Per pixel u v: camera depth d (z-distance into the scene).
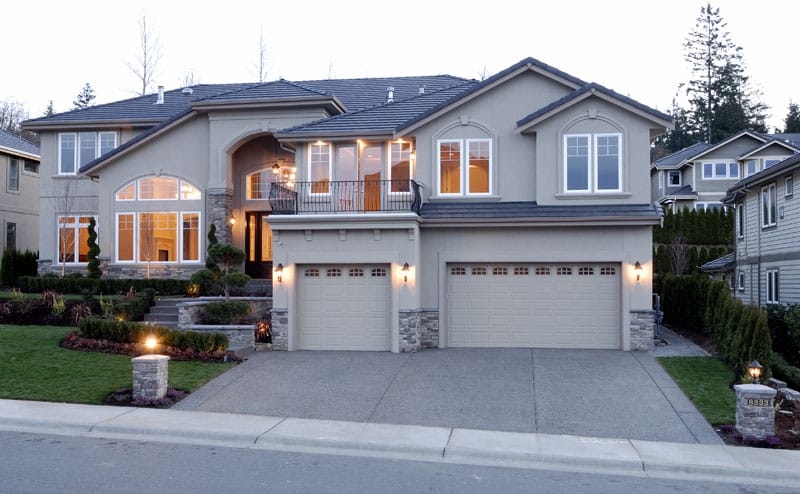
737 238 27.91
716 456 9.35
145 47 44.16
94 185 26.17
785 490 8.16
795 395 12.40
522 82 19.00
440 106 18.89
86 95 73.62
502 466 8.90
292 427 10.43
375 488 7.66
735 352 13.83
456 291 18.30
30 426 10.46
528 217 17.52
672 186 47.94
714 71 71.94
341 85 27.84
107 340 15.45
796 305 18.23
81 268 25.84
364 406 11.81
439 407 11.79
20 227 32.94
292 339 17.45
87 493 7.15
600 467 8.99
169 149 24.50
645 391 12.88
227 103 23.22
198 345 15.10
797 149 39.31
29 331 16.94
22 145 33.50
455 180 19.06
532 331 18.02
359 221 17.30
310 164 19.69
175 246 24.27
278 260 17.66
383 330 17.56
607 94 17.91
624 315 17.38
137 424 10.41
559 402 12.15
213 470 8.23
